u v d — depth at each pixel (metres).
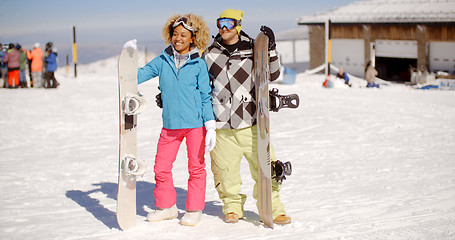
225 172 4.21
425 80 26.08
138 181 6.05
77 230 4.09
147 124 11.30
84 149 8.65
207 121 4.08
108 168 6.97
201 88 4.12
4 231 4.07
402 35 29.28
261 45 3.93
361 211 4.54
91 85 21.09
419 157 7.17
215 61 4.07
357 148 8.09
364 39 31.25
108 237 3.88
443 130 9.66
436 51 27.81
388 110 12.88
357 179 5.90
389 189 5.35
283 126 10.70
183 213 4.60
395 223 4.12
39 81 20.23
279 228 4.08
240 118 4.08
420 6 29.86
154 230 4.06
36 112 13.16
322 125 10.71
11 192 5.54
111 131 10.59
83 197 5.30
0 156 7.99
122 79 3.95
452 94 17.88
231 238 3.83
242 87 4.07
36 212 4.70
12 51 19.94
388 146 8.18
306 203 4.88
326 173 6.29
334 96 17.00
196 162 4.20
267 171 3.98
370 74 23.19
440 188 5.32
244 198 4.39
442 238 3.69
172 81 4.11
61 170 6.84
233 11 4.01
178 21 4.05
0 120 11.86
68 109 13.75
